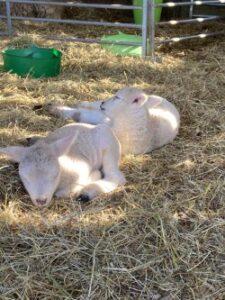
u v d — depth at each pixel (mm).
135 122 1306
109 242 1013
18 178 1180
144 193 1168
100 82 1771
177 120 1430
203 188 1197
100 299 908
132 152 1328
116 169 1213
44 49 1820
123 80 1805
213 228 1073
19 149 1087
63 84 1713
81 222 1059
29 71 1768
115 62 1948
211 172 1268
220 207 1142
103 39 2113
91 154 1192
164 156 1336
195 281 953
